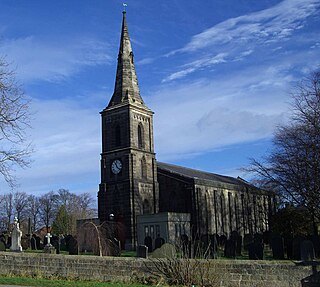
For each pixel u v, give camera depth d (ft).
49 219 432.66
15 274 89.20
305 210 150.71
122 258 82.38
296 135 135.95
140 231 202.80
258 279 72.79
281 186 149.48
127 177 216.54
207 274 74.79
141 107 230.89
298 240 94.79
